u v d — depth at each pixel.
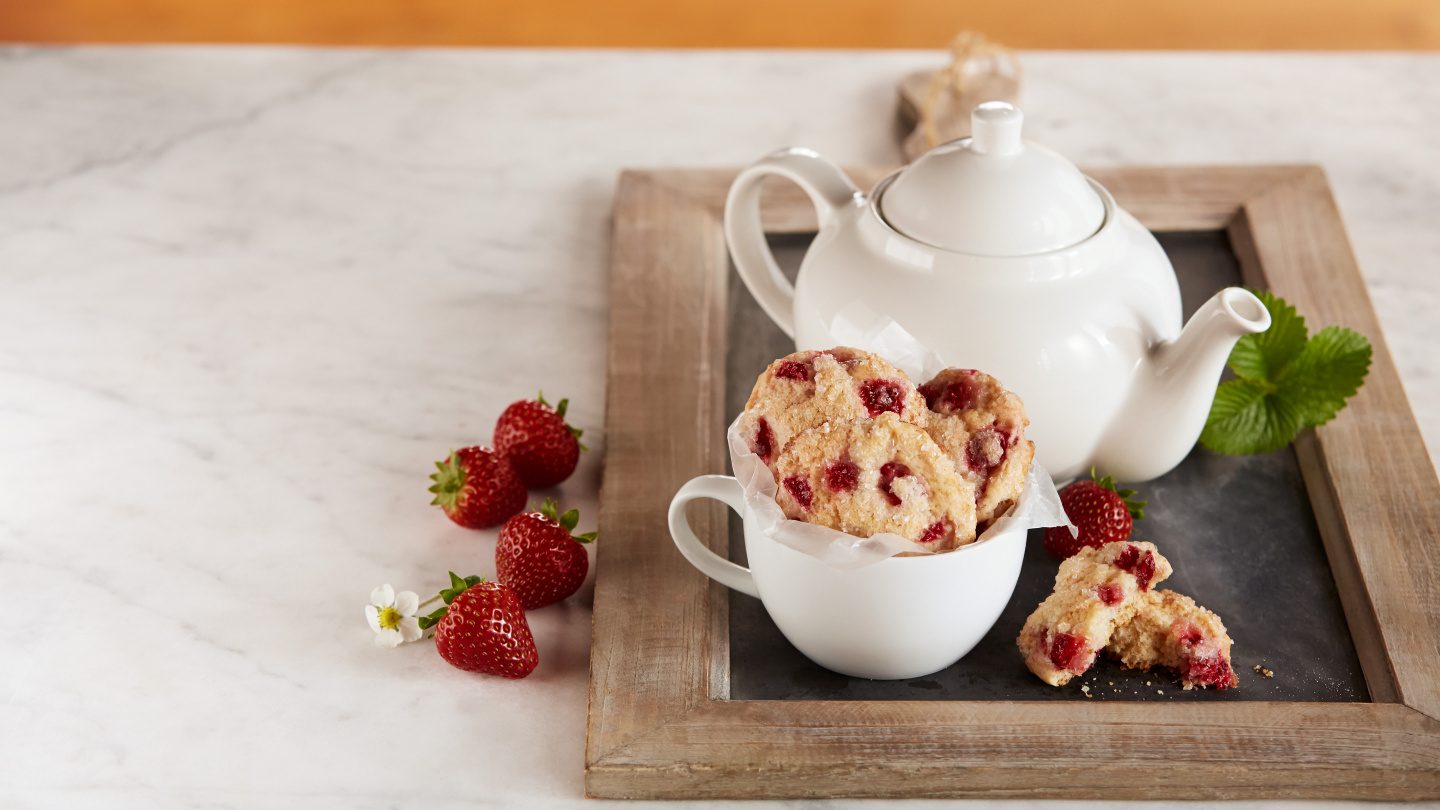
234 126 1.64
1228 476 1.30
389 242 1.51
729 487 1.18
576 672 1.20
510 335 1.42
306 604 1.24
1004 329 1.22
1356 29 2.86
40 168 1.58
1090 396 1.23
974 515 1.14
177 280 1.47
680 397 1.34
